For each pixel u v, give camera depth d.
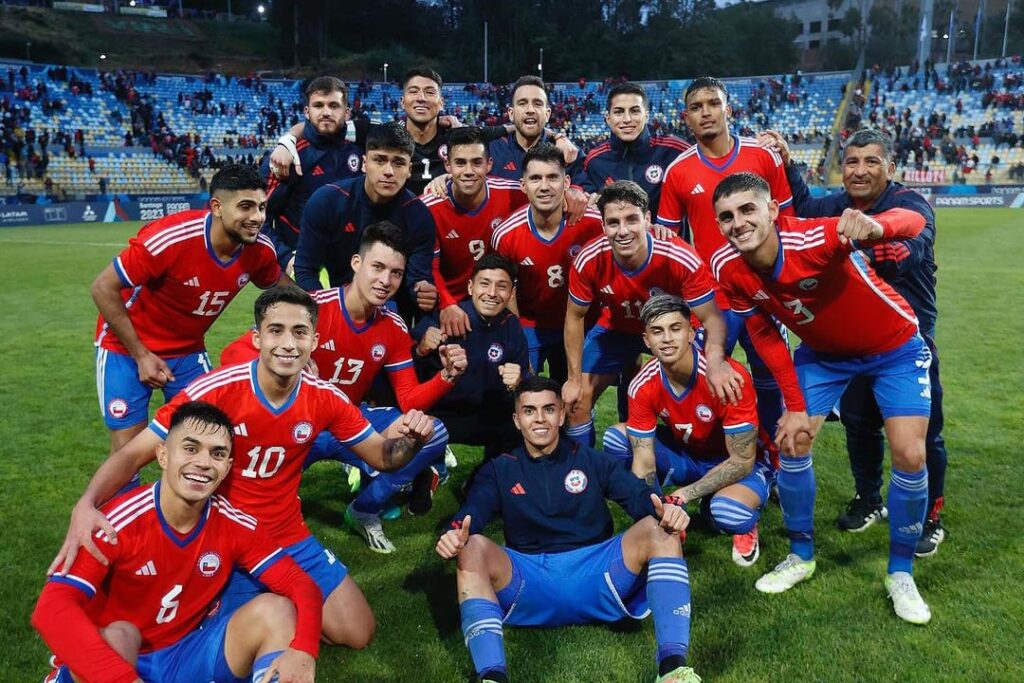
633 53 58.59
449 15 66.00
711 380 3.53
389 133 4.20
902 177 33.00
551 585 3.12
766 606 3.38
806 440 3.44
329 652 3.13
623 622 3.30
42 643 3.15
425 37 65.25
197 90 41.44
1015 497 4.40
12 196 28.27
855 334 3.35
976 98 38.62
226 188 3.63
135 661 2.59
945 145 33.84
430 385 3.93
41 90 35.34
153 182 33.34
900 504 3.28
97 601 2.67
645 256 4.12
